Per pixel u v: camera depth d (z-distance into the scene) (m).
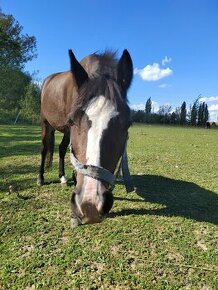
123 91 0.96
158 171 2.39
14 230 1.31
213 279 1.02
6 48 11.19
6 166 2.41
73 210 0.86
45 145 1.82
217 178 2.26
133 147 3.82
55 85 1.51
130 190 1.44
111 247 1.18
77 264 1.08
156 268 1.06
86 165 0.83
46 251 1.16
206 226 1.38
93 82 0.89
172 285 0.98
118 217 1.42
